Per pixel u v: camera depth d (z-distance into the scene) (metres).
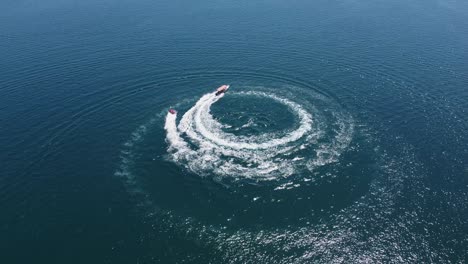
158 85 143.88
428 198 91.94
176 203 90.19
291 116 123.25
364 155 105.94
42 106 131.00
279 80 147.25
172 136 113.88
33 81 148.50
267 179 96.94
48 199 92.69
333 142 111.00
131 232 82.81
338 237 81.44
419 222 85.25
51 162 104.81
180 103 131.50
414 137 114.44
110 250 78.69
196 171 100.00
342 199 91.19
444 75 151.88
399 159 104.81
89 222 85.75
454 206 89.69
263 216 86.38
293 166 101.50
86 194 93.88
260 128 117.06
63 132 117.12
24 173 100.88
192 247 79.12
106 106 130.38
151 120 122.25
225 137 113.00
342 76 150.75
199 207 88.94
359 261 76.56
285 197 91.56
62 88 142.62
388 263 76.12
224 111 126.12
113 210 88.88
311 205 89.38
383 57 167.38
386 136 114.50
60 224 85.38
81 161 105.00
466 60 165.00
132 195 93.12
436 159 105.25
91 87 142.62
